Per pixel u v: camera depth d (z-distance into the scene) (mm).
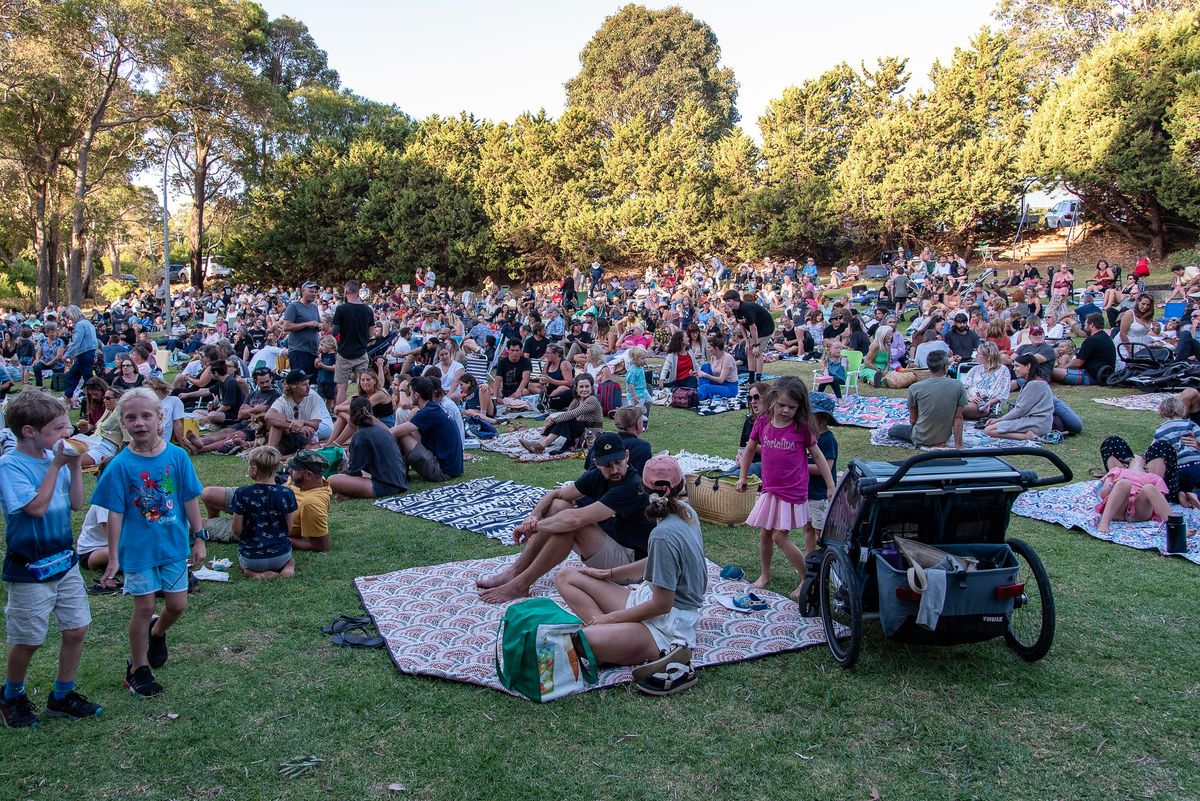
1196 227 33688
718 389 14422
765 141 44406
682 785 3766
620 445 5586
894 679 4695
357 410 8656
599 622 4730
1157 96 31750
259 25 59250
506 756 3984
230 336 23312
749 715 4348
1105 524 7223
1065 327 18250
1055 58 47938
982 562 4828
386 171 46812
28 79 37031
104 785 3771
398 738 4145
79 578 4262
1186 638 5184
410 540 7238
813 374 15469
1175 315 19125
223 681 4727
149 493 4402
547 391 13789
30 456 4035
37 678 4754
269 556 6336
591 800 3658
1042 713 4332
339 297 35344
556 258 45906
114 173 48531
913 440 10055
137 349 14430
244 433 11227
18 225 45375
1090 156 33125
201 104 45344
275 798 3682
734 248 42438
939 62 41312
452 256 45188
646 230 43156
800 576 6258
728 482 7914
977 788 3723
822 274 41344
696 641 5160
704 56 69000
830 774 3844
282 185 48938
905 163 38375
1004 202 38062
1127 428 11062
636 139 46250
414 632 5316
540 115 47906
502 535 7305
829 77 43000
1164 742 4055
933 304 20688
